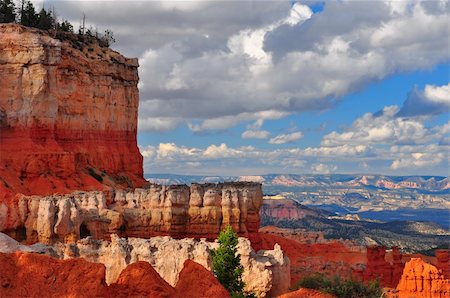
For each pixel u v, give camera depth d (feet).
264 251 202.80
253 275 191.11
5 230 246.27
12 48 314.76
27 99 313.12
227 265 183.21
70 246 198.80
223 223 268.00
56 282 132.87
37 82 313.32
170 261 189.57
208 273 146.51
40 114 315.17
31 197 253.65
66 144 329.93
